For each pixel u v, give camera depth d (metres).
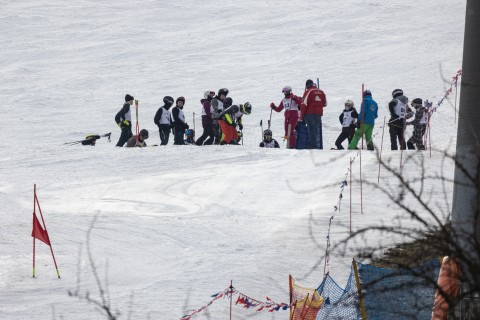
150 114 109.75
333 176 57.16
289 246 37.94
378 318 20.92
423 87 112.56
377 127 92.38
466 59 22.89
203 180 59.34
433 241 12.59
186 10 199.62
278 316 26.89
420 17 174.88
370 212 44.72
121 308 27.00
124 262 34.84
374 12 182.00
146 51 160.00
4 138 95.94
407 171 54.62
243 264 34.44
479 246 12.20
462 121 22.75
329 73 128.75
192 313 25.56
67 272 32.88
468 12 23.11
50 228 41.78
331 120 98.06
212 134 81.19
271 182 57.31
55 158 71.69
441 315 17.38
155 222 44.25
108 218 45.19
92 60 154.88
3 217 44.34
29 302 28.23
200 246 38.44
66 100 121.12
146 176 61.88
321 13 185.12
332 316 22.52
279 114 104.75
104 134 95.88
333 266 34.06
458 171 22.45
